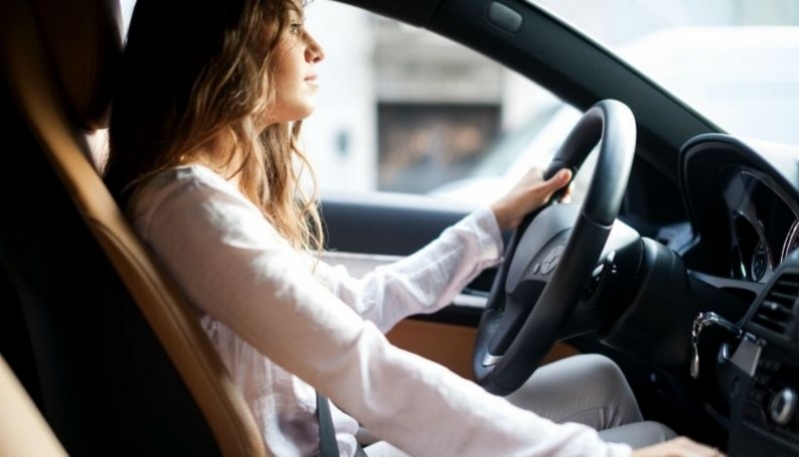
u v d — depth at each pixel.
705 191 1.39
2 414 0.80
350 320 0.98
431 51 9.98
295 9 1.09
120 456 0.99
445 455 0.97
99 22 1.01
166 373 0.96
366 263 1.79
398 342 1.64
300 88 1.12
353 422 1.18
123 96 1.06
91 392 0.98
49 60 1.01
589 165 2.06
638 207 1.64
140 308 0.95
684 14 1.97
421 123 10.68
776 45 1.74
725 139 1.25
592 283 1.26
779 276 1.08
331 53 9.86
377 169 10.43
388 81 10.08
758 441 1.04
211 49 1.04
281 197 1.25
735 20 1.87
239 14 1.04
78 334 0.96
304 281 0.98
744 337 1.11
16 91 0.95
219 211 0.98
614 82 1.56
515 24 1.53
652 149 1.57
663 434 1.24
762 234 1.30
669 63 1.87
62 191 0.94
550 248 1.30
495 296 1.44
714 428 1.37
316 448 1.10
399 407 0.97
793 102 1.64
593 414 1.32
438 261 1.42
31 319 0.99
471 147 10.43
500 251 1.44
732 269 1.43
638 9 1.93
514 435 0.97
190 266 0.98
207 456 0.98
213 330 1.03
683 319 1.26
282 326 0.96
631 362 1.53
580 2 1.59
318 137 10.18
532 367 1.21
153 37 1.05
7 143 0.94
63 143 0.96
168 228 0.99
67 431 1.00
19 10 0.99
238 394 0.98
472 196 2.85
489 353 1.35
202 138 1.04
